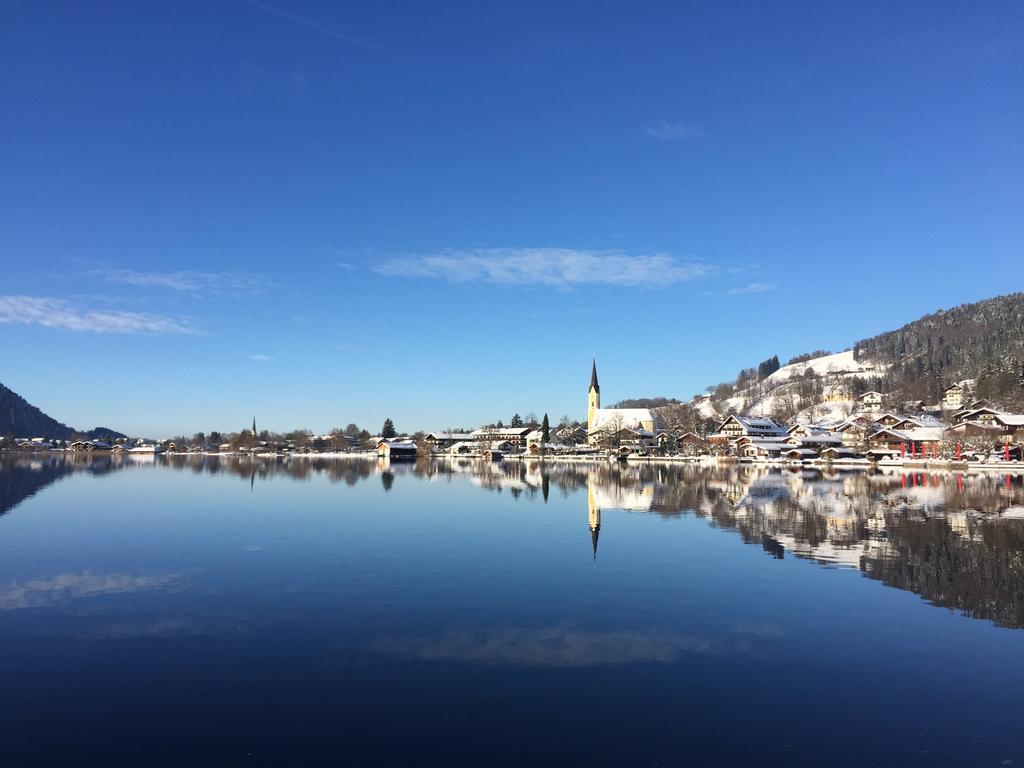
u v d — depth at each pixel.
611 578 27.66
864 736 13.91
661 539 37.19
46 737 13.88
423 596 24.91
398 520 46.03
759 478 93.25
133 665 17.94
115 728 14.29
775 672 17.38
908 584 26.52
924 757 13.05
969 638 20.03
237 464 156.88
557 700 15.65
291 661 18.17
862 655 18.61
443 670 17.52
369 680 16.84
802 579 27.41
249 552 33.78
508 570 29.28
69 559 32.16
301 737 13.84
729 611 22.81
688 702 15.55
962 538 37.00
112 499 62.16
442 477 100.12
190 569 29.81
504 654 18.70
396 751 13.25
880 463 131.00
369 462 172.75
